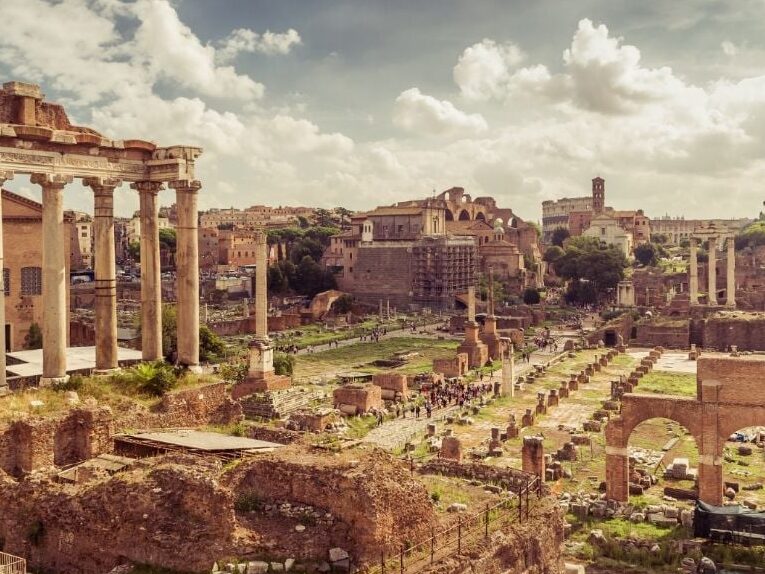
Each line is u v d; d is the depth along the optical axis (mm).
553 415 82188
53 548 27453
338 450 30391
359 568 24922
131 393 42594
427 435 72125
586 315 194375
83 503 27016
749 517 43094
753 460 61250
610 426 50188
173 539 24891
